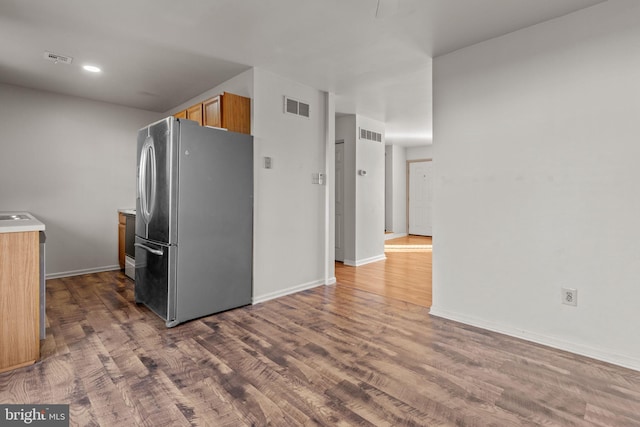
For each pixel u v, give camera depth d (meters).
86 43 2.75
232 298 3.13
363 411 1.66
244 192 3.20
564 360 2.17
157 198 2.85
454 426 1.55
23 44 2.77
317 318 2.93
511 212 2.54
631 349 2.08
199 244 2.86
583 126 2.23
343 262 5.41
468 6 2.19
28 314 2.07
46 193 4.05
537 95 2.41
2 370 1.99
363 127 5.33
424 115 5.21
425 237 8.53
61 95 4.12
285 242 3.62
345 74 3.44
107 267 4.56
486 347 2.36
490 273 2.67
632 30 2.05
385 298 3.53
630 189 2.07
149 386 1.86
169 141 2.69
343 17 2.35
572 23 2.26
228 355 2.23
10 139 3.80
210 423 1.57
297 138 3.71
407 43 2.72
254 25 2.47
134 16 2.35
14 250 2.04
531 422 1.58
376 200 5.66
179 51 2.90
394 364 2.12
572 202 2.28
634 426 1.55
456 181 2.84
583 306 2.25
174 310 2.72
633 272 2.07
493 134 2.62
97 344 2.38
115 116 4.54
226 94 3.13
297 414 1.63
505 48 2.56
